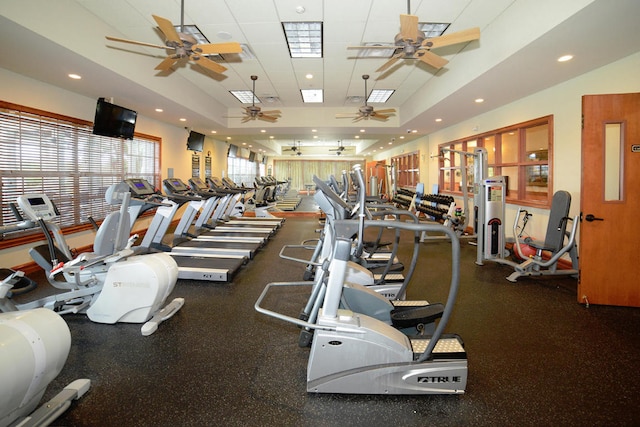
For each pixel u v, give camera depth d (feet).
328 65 18.28
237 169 47.73
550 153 16.24
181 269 13.11
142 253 16.10
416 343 6.52
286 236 23.30
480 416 5.74
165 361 7.41
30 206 8.79
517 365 7.33
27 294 11.76
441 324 5.79
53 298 9.08
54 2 10.88
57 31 11.02
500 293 12.00
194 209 19.93
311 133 33.32
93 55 12.64
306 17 13.03
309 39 15.28
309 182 73.92
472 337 8.64
